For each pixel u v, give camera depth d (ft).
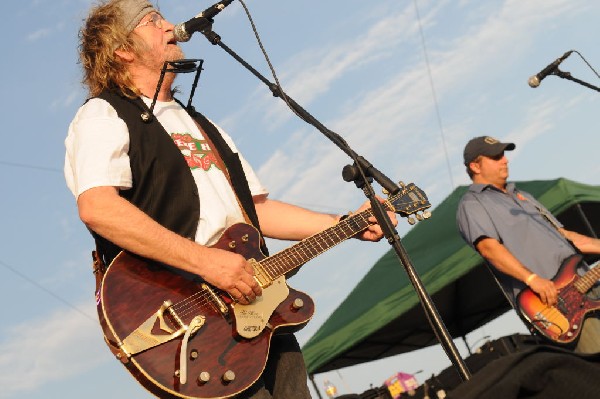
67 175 10.67
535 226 17.72
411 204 11.91
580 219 24.86
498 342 19.61
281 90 11.53
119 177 10.17
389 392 21.26
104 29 11.25
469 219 17.89
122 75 11.14
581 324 16.87
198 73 11.36
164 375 9.70
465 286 25.00
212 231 10.59
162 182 10.48
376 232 11.91
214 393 9.78
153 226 9.89
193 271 9.96
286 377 10.64
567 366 6.43
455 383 20.24
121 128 10.50
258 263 10.73
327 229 11.64
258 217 12.05
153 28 11.42
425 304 10.00
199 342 9.95
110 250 10.34
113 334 9.68
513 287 17.46
